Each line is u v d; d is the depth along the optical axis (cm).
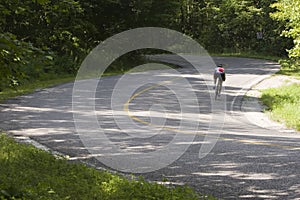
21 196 711
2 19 849
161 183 934
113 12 5412
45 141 1347
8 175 852
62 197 759
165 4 5669
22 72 784
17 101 2308
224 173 1031
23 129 1536
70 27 4359
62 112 1967
